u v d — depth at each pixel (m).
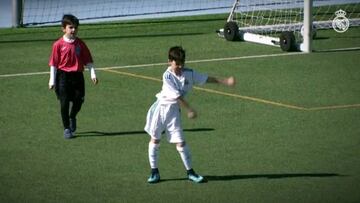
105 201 25.00
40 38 54.69
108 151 30.22
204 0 73.12
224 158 29.36
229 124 33.88
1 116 35.12
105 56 48.41
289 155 29.69
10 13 67.31
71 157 29.50
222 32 54.53
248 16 63.00
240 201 24.98
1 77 42.78
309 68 44.97
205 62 46.78
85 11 68.00
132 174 27.59
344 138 31.77
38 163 28.83
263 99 38.16
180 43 52.62
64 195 25.58
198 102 37.59
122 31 57.16
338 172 27.77
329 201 24.94
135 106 36.91
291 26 55.72
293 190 25.97
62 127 33.50
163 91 26.30
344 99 38.12
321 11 65.12
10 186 26.41
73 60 31.89
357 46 51.59
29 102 37.50
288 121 34.25
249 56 48.38
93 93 39.25
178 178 27.20
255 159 29.23
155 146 26.53
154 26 59.12
